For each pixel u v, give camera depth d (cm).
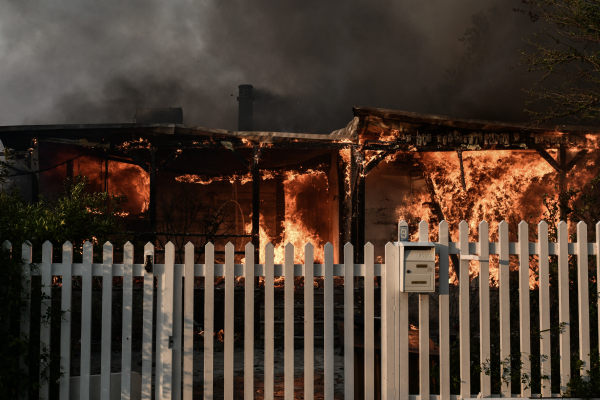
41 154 1058
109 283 402
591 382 417
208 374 402
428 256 404
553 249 429
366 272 413
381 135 977
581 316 423
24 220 455
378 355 450
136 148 1009
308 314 409
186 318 404
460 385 418
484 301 415
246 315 407
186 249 406
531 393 421
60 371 395
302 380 620
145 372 399
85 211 503
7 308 385
